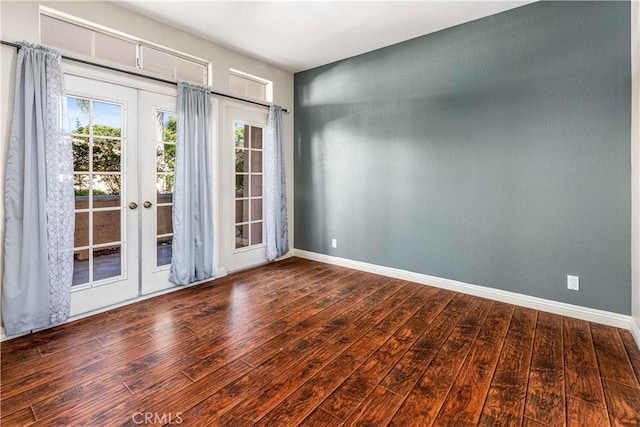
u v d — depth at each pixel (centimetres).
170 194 334
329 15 302
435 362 205
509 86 295
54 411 159
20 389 175
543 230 284
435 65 338
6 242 224
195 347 221
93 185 275
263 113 430
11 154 224
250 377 188
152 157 315
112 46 289
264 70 423
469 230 325
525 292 295
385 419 156
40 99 232
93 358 206
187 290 334
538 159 283
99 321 260
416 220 361
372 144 392
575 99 264
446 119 333
